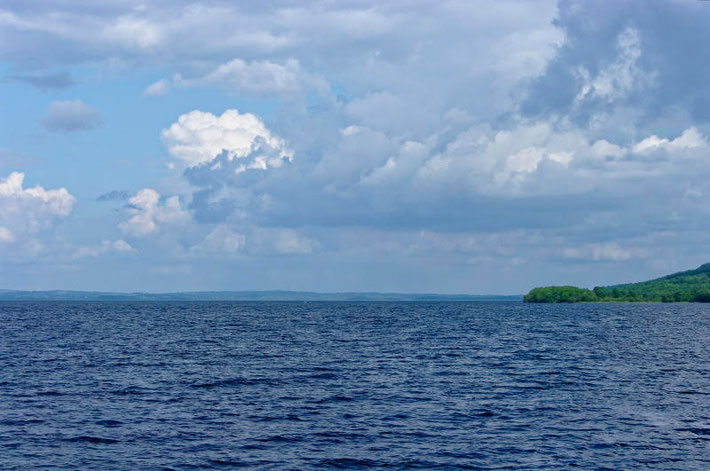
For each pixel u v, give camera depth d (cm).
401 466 3072
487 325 14625
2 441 3388
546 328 13350
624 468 3053
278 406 4312
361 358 7069
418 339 9950
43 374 5659
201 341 9431
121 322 15675
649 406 4350
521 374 5803
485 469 3036
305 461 3131
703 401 4534
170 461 3109
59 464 3042
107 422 3825
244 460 3138
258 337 10319
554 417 4019
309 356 7269
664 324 15375
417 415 4062
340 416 4025
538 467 3062
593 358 7144
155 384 5162
